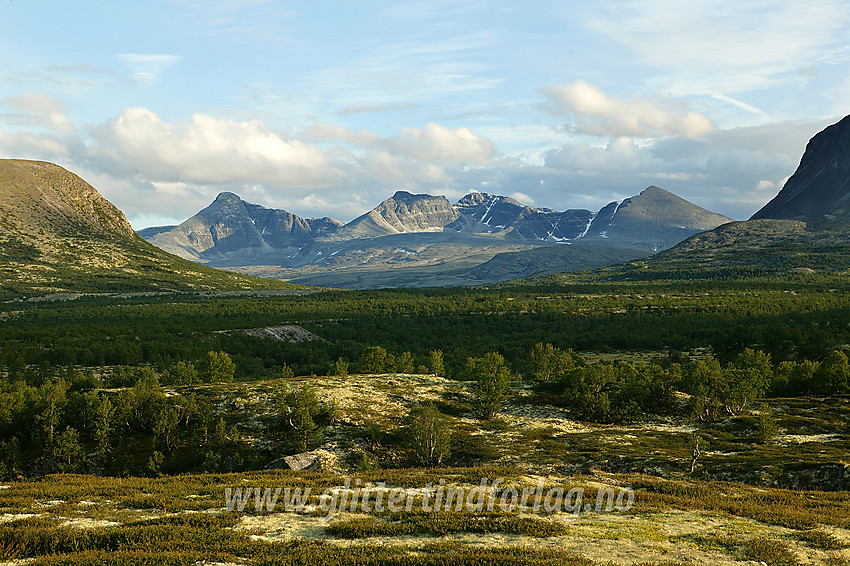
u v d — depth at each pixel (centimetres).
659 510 3612
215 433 7750
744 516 3541
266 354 19062
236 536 2878
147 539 2783
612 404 9881
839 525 3316
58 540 2727
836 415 8706
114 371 14738
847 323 18712
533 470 6531
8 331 18050
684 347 19112
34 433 7294
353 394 9769
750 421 8356
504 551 2617
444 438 7119
